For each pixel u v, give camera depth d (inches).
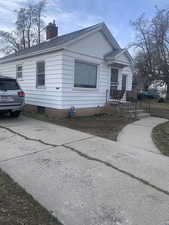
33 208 96.2
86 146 194.1
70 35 458.0
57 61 344.2
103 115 407.5
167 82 1098.1
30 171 136.7
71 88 358.3
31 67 410.9
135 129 279.6
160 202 104.4
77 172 136.9
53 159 158.6
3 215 90.0
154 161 161.6
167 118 408.2
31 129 256.5
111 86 457.1
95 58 401.4
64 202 102.1
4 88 285.6
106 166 148.5
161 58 1007.0
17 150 177.3
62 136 227.6
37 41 1193.4
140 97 882.8
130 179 129.2
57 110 351.3
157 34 1000.2
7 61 493.7
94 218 90.5
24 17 1154.7
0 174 131.3
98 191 113.5
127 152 181.3
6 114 366.6
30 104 421.7
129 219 90.3
